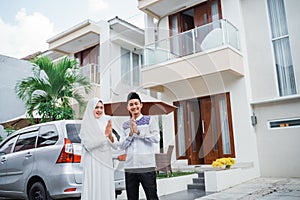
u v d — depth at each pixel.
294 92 6.04
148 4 7.38
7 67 8.73
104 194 2.21
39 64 6.04
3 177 3.56
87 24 8.66
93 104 1.91
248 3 6.86
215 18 7.10
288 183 4.94
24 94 6.86
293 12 6.18
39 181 3.12
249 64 6.66
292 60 6.11
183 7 7.48
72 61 5.98
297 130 5.80
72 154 2.93
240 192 4.30
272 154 6.04
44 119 5.77
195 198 3.99
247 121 6.18
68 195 2.78
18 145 3.61
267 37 6.50
